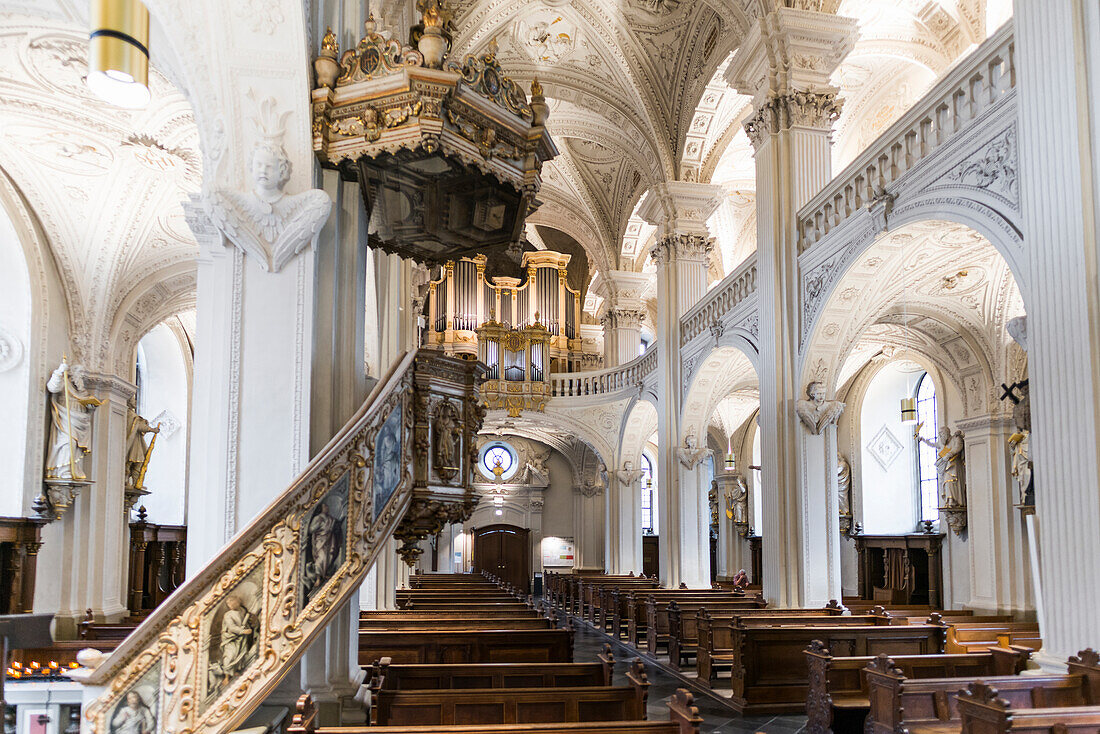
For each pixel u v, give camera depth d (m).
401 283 15.43
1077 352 7.01
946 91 9.50
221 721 3.79
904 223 10.19
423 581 22.27
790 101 13.78
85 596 11.88
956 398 16.97
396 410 5.25
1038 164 7.59
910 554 18.64
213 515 5.14
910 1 15.25
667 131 19.27
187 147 9.69
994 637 11.75
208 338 5.45
